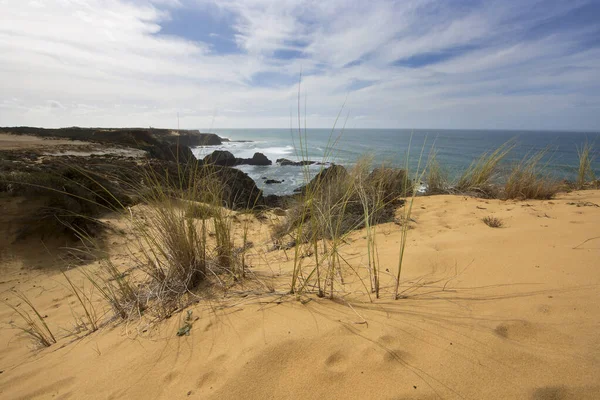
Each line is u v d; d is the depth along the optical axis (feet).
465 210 15.93
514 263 7.69
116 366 5.69
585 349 4.42
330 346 5.12
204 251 9.23
